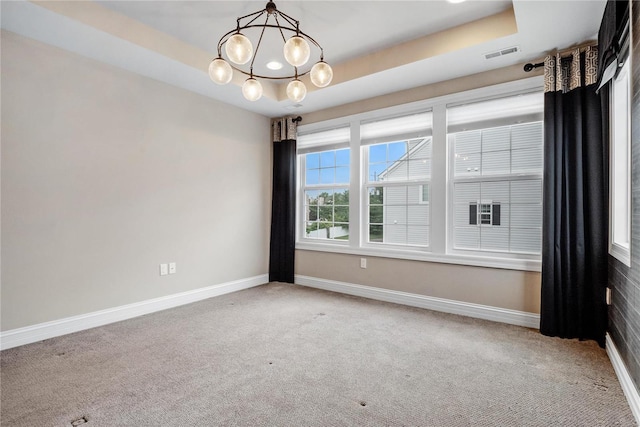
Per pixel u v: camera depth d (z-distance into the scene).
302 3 2.39
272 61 3.36
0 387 1.93
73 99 2.79
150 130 3.33
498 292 3.08
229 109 4.14
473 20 2.64
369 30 2.78
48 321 2.67
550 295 2.68
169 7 2.46
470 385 1.96
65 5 2.27
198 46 3.07
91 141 2.90
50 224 2.67
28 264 2.57
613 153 2.34
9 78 2.46
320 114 4.37
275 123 4.68
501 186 3.15
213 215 3.96
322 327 2.91
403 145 3.77
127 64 3.01
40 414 1.68
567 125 2.67
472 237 3.30
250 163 4.43
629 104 1.89
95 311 2.94
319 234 4.51
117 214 3.09
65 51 2.74
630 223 1.85
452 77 3.28
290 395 1.85
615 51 1.95
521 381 2.00
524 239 3.04
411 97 3.59
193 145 3.73
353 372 2.12
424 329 2.87
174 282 3.55
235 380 2.02
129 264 3.18
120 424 1.61
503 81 3.05
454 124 3.34
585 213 2.57
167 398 1.82
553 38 2.52
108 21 2.49
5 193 2.46
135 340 2.62
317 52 3.16
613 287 2.28
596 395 1.85
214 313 3.30
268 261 4.73
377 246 3.94
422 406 1.75
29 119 2.56
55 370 2.13
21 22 2.33
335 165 4.35
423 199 3.61
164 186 3.46
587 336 2.60
